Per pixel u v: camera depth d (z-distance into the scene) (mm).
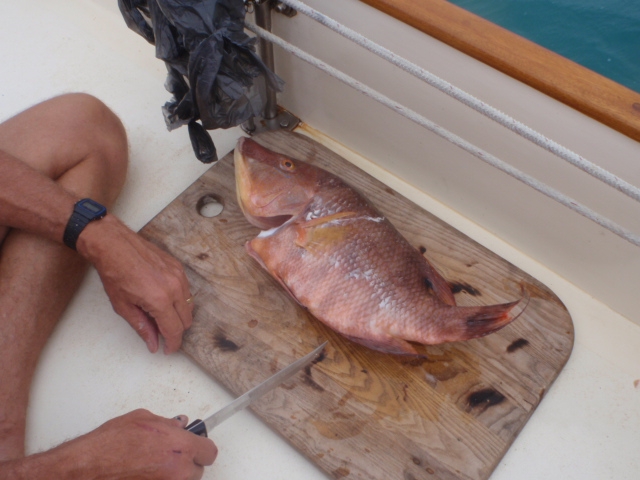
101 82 1552
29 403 1078
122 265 1000
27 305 1059
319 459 978
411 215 1249
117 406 1083
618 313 1224
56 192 1022
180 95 1195
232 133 1419
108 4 1670
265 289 1145
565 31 1634
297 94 1400
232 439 1048
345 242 1047
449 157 1231
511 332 1101
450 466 969
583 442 1062
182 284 1045
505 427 1003
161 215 1236
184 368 1119
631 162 980
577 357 1157
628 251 1096
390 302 1006
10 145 1141
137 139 1439
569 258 1213
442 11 1026
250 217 1134
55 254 1097
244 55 1099
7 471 833
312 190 1104
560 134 1028
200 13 1020
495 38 994
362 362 1061
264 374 1062
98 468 841
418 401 1025
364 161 1420
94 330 1157
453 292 1151
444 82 945
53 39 1639
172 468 855
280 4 1196
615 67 1580
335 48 1218
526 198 1171
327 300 1033
